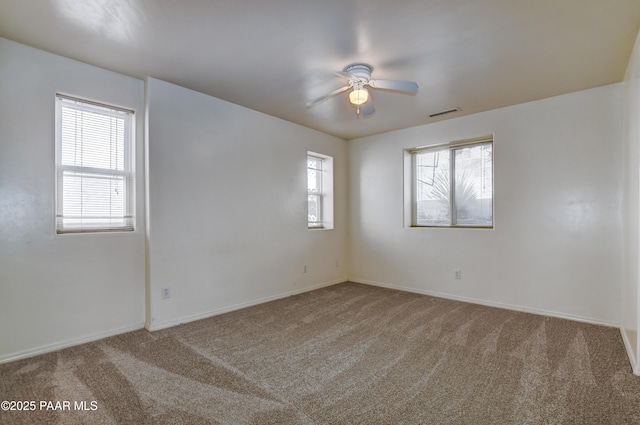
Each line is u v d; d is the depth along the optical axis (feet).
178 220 10.33
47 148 8.28
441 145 14.44
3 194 7.64
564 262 11.05
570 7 6.43
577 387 6.57
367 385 6.72
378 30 7.27
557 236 11.18
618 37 7.52
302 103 11.88
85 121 9.09
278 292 13.60
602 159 10.38
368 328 10.07
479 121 12.90
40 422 5.50
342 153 17.12
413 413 5.78
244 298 12.27
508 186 12.21
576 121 10.82
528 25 7.07
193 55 8.40
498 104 12.00
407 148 15.21
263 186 13.00
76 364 7.56
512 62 8.79
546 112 11.40
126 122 9.88
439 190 14.74
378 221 16.16
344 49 8.09
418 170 15.47
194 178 10.75
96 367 7.43
